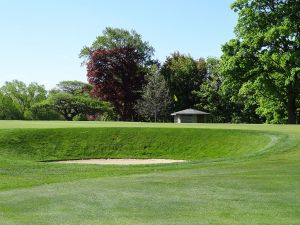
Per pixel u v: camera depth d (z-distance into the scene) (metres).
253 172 12.24
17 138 27.30
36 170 14.62
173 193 9.25
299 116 53.91
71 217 7.35
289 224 6.58
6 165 15.55
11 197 9.25
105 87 71.56
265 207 7.72
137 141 28.39
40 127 30.36
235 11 45.53
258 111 53.59
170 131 29.14
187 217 7.16
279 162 14.84
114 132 29.44
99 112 67.56
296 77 43.19
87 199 8.84
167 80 73.94
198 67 76.50
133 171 14.05
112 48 75.50
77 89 80.44
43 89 72.50
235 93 55.56
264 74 43.94
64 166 15.52
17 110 64.88
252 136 25.84
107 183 10.89
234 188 9.62
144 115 68.75
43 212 7.77
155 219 7.09
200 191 9.38
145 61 76.81
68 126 31.61
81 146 27.66
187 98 74.81
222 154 25.23
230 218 7.02
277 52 42.88
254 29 43.91
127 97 72.06
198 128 29.41
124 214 7.49
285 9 42.62
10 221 7.11
